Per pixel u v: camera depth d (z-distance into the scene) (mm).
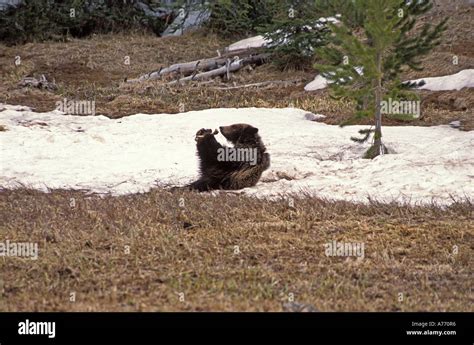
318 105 21109
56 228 11031
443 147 15305
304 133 17656
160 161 15711
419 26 26109
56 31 31812
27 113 19844
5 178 14578
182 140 17297
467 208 11852
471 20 26328
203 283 8695
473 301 8484
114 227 11047
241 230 10914
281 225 11148
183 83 24641
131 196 13039
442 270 9523
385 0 14945
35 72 26516
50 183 14273
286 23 25422
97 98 22406
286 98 22453
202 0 31016
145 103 21453
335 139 17172
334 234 10938
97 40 31203
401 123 19141
